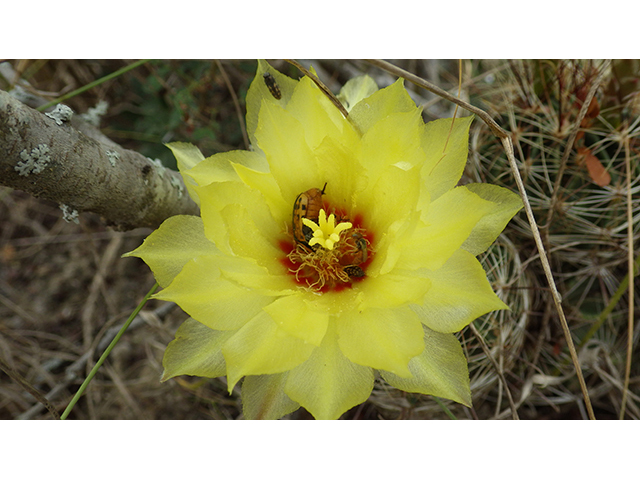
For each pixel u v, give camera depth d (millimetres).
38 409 166
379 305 96
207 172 108
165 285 103
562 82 141
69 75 204
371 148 103
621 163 141
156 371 177
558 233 150
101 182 107
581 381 115
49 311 192
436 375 98
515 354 146
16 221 207
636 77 138
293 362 92
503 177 146
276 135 105
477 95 161
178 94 179
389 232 102
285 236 116
